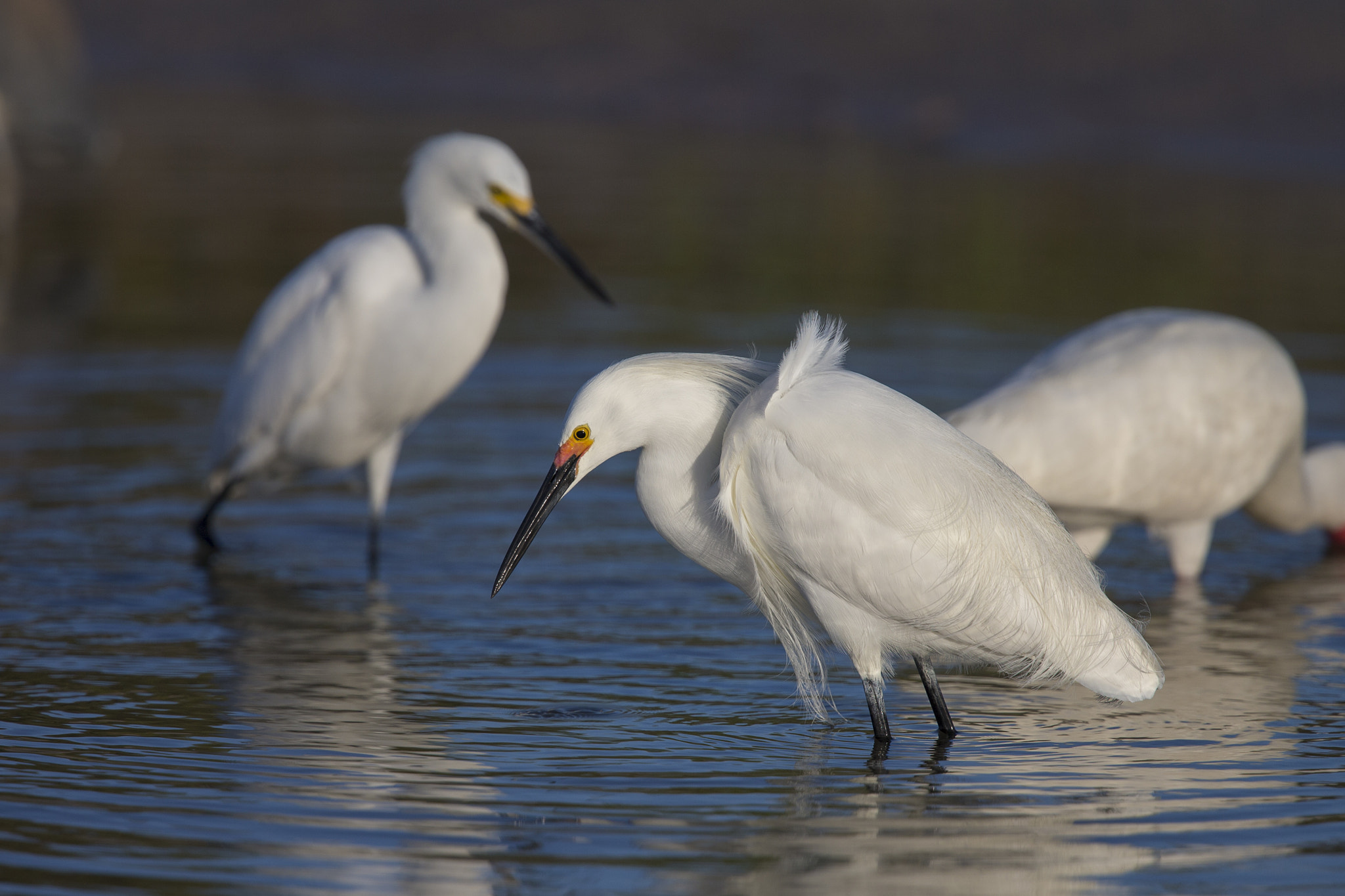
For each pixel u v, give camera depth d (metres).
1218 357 11.56
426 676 9.55
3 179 31.72
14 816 7.41
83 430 15.40
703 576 11.80
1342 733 8.82
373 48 54.75
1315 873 7.02
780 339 19.08
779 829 7.43
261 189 31.16
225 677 9.46
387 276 12.63
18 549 12.02
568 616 10.84
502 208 12.61
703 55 46.34
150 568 11.76
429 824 7.41
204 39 59.31
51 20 34.28
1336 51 36.75
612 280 23.12
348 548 12.46
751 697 9.35
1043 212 28.67
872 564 8.37
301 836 7.25
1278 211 28.59
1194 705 9.29
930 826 7.49
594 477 14.52
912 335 19.30
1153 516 11.68
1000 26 41.75
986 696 9.58
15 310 20.89
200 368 17.98
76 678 9.37
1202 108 36.50
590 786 7.90
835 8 46.00
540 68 48.72
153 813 7.47
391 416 12.73
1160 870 7.05
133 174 33.19
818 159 35.62
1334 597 11.68
